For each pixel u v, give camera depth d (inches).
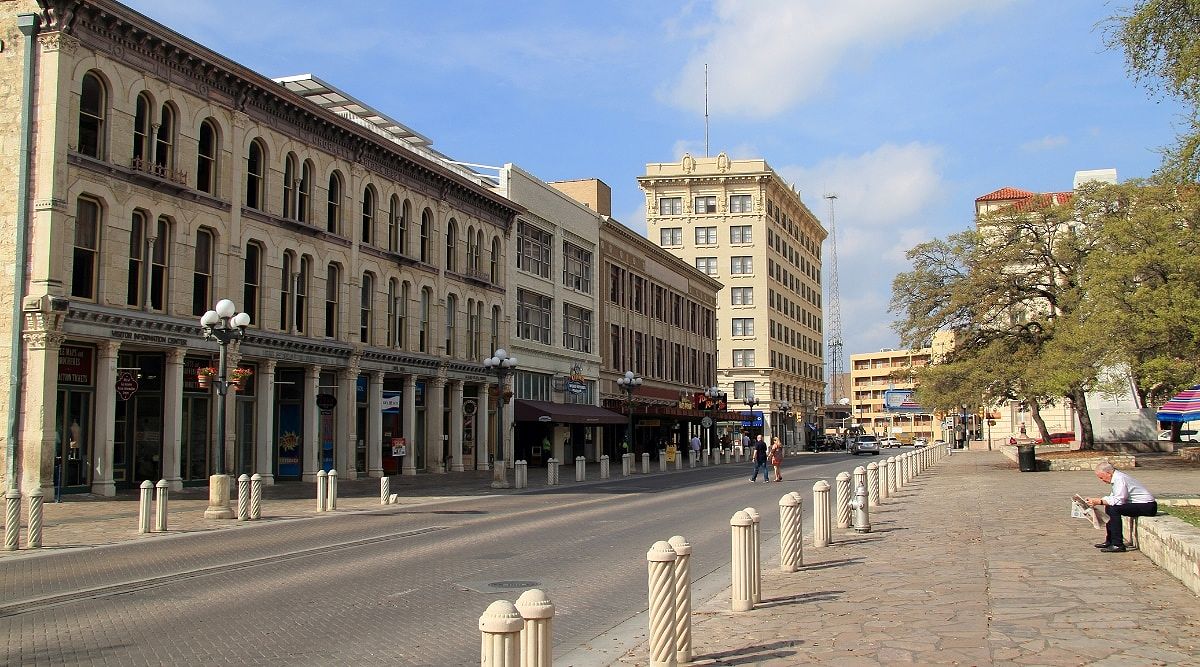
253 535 766.5
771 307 4234.7
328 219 1482.5
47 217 1013.2
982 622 367.6
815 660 317.4
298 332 1402.6
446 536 744.3
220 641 370.9
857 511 705.0
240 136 1286.9
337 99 1771.7
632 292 2743.6
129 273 1122.0
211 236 1245.1
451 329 1825.8
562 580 518.3
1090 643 329.7
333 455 1487.5
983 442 3582.7
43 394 999.0
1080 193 1657.2
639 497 1173.1
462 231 1851.6
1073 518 751.7
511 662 205.0
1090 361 1285.7
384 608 438.3
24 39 1034.7
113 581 522.6
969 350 1754.4
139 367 1176.8
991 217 1738.4
